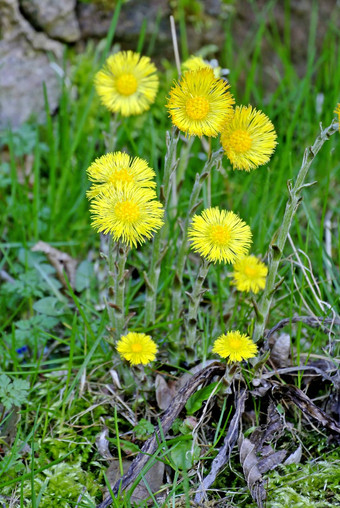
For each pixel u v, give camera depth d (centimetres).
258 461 55
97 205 51
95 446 56
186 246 57
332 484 54
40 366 61
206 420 56
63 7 73
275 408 56
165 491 54
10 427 57
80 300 61
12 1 71
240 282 56
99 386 59
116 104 60
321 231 61
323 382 58
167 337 59
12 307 65
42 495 54
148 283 57
